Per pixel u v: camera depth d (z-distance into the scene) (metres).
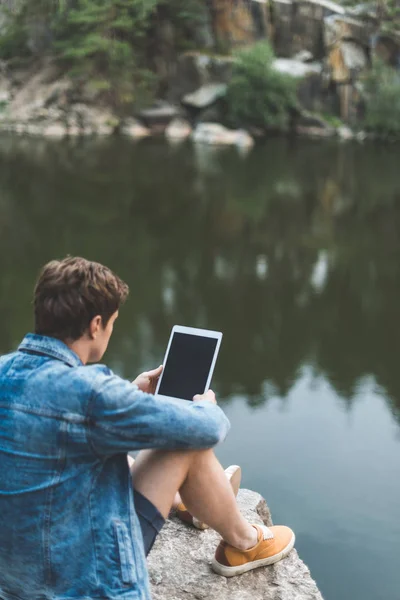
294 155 31.50
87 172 25.52
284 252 16.17
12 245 15.98
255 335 10.96
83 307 1.53
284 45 41.50
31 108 38.81
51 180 23.86
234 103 37.56
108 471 1.55
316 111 40.00
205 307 12.19
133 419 1.50
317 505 6.01
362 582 5.03
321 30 41.41
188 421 1.56
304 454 6.97
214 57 39.16
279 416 8.00
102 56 39.03
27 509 1.50
